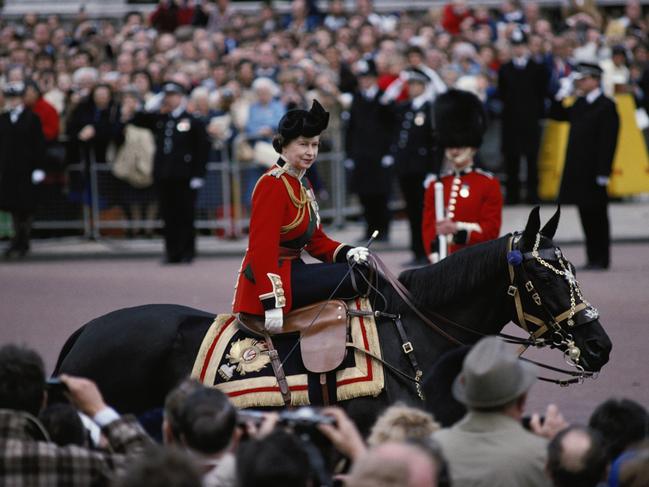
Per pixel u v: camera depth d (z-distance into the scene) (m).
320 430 13.96
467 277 18.95
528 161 52.69
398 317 19.06
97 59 56.69
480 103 26.20
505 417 13.80
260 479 11.62
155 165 45.75
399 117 43.88
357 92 47.12
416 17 65.69
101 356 19.09
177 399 14.08
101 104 49.28
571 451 13.00
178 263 46.00
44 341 33.19
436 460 12.11
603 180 40.34
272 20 62.50
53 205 50.31
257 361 18.70
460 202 25.70
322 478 12.63
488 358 13.81
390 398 18.55
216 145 49.12
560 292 18.77
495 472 13.47
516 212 51.19
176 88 45.84
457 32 59.56
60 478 13.42
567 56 53.88
